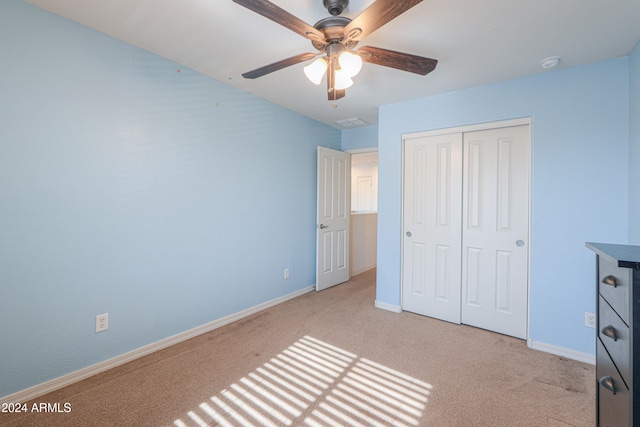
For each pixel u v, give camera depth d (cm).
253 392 182
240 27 188
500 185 267
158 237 231
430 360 221
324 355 228
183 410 166
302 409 168
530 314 245
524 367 213
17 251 167
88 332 195
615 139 213
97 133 196
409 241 318
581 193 225
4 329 164
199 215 259
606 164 216
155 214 229
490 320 273
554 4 159
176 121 240
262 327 278
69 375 188
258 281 319
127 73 209
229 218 286
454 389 187
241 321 293
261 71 179
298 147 366
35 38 171
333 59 158
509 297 264
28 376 172
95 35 194
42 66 173
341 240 432
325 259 403
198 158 257
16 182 166
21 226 168
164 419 158
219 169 275
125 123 210
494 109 262
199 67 245
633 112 201
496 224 269
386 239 329
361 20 133
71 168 186
